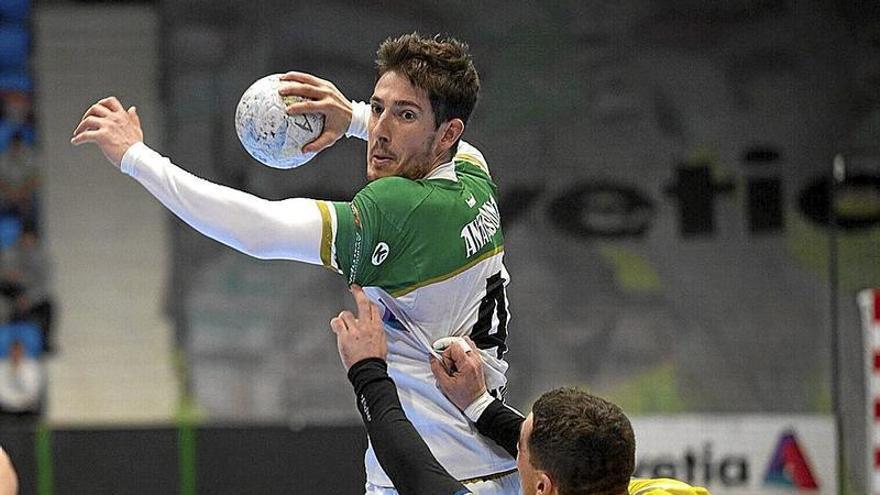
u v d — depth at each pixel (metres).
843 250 37.19
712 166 39.25
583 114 39.88
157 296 38.72
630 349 37.16
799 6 40.53
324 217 9.89
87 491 30.22
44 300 38.59
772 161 39.25
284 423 30.55
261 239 9.73
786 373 36.72
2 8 41.94
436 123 10.53
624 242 38.53
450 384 10.80
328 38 41.16
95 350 37.88
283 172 39.78
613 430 10.09
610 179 39.22
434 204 10.41
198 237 39.47
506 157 39.38
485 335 11.06
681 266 38.16
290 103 10.69
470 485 10.98
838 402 33.53
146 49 41.81
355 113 11.01
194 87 41.12
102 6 42.09
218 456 30.38
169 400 37.16
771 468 32.09
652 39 40.56
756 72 40.22
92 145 41.06
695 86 40.16
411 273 10.38
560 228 38.69
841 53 40.19
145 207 40.16
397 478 10.00
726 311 37.53
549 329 37.38
